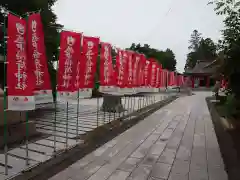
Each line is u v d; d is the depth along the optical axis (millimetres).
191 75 40969
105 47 6887
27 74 3896
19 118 5754
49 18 9672
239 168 3758
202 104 15648
